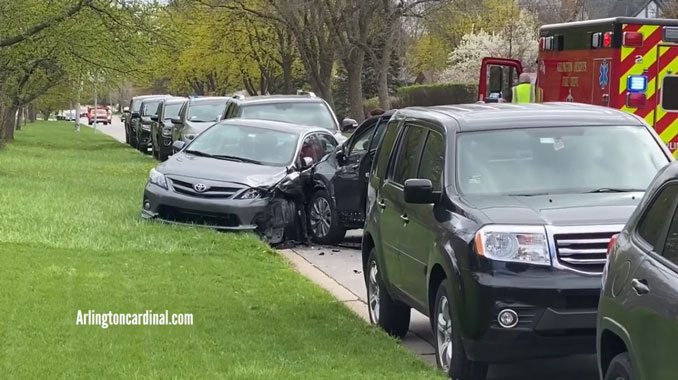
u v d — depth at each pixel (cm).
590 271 612
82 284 932
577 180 712
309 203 1415
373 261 868
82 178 2156
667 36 1434
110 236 1230
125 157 3303
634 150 740
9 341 715
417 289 732
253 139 1491
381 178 851
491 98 1947
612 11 6241
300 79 5712
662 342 433
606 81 1449
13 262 1023
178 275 1011
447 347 670
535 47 5459
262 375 639
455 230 653
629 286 479
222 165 1415
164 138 3006
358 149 1362
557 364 742
